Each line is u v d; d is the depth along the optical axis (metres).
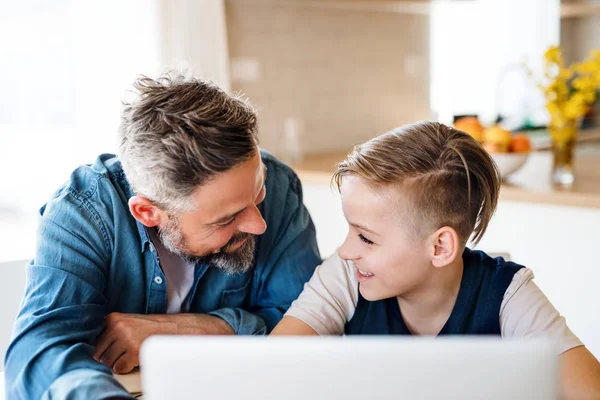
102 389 0.94
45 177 3.15
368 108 3.89
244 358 0.68
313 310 1.23
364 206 1.14
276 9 3.39
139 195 1.17
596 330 2.27
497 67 4.75
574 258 2.27
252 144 1.12
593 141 3.98
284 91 3.46
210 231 1.16
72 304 1.16
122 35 2.93
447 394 0.67
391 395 0.68
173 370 0.69
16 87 3.09
